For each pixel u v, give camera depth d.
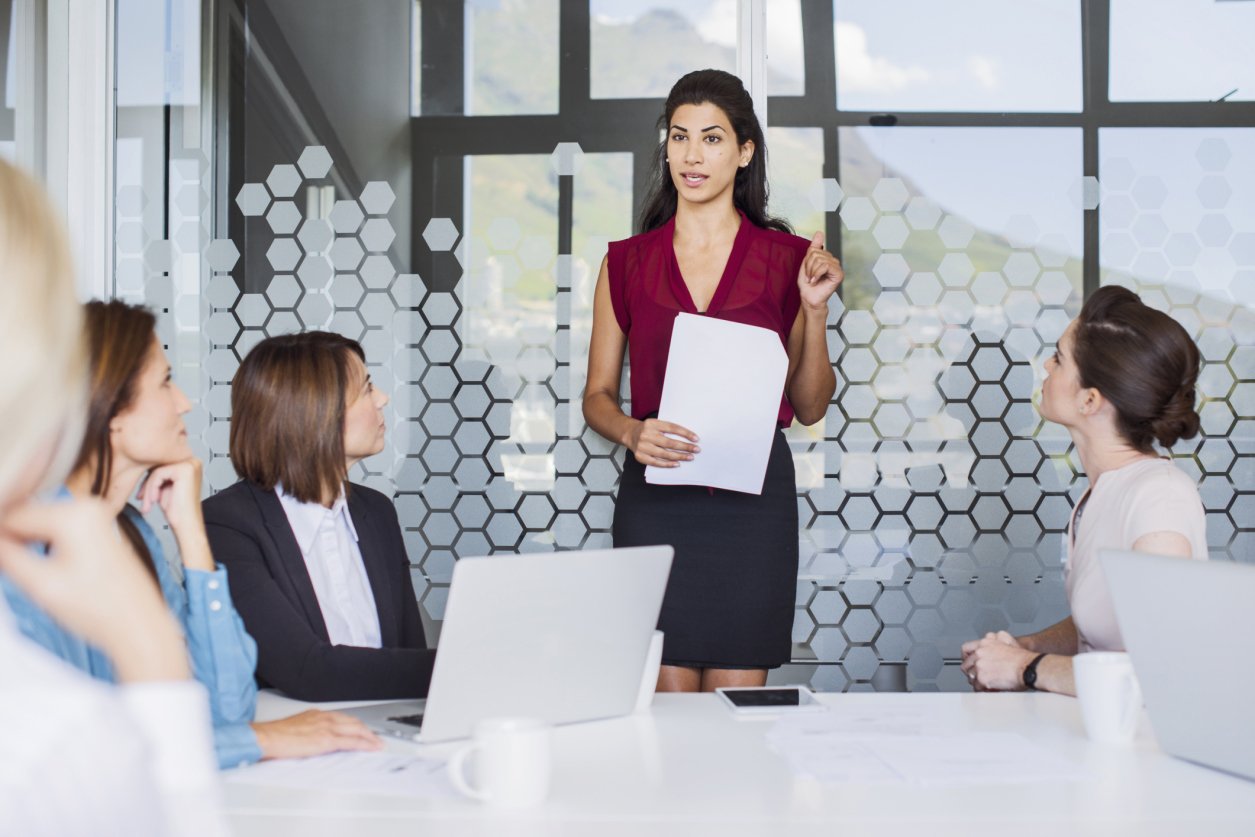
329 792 1.05
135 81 2.70
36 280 0.49
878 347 2.64
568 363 2.66
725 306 2.35
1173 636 1.13
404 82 2.68
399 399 2.69
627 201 2.66
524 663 1.23
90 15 2.68
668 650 2.29
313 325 2.69
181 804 0.55
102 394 1.30
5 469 0.49
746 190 2.44
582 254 2.66
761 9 2.65
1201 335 2.63
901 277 2.64
